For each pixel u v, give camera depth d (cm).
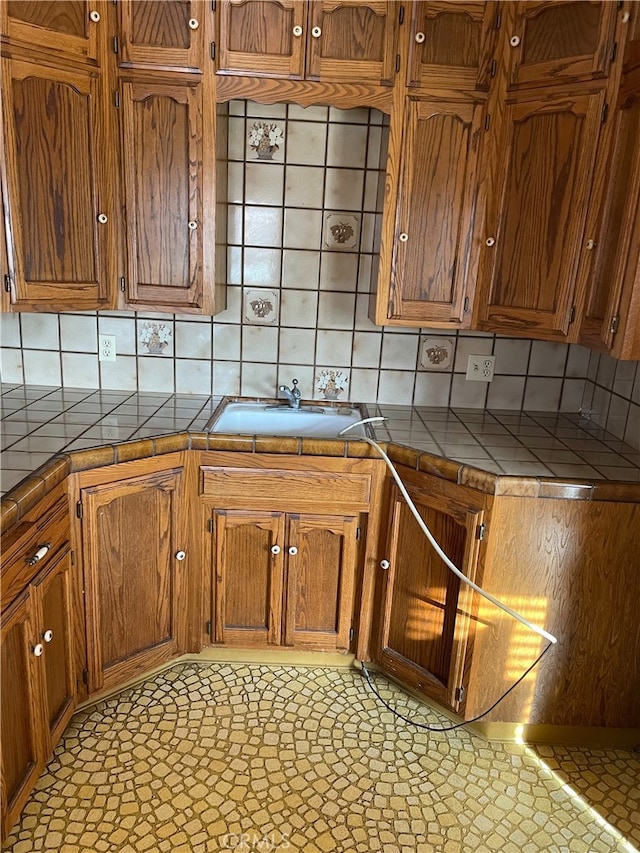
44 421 194
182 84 184
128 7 179
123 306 200
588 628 178
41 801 161
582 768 183
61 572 163
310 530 198
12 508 131
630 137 162
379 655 206
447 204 193
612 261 169
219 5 179
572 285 183
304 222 222
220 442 189
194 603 205
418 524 189
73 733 184
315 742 186
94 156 183
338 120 214
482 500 170
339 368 237
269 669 218
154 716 193
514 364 236
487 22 181
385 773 176
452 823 162
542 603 176
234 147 215
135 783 168
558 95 175
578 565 173
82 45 174
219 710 197
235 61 183
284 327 232
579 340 185
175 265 197
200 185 191
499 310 197
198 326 230
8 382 234
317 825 158
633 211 160
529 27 179
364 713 200
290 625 207
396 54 183
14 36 160
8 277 170
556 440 204
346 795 168
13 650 139
